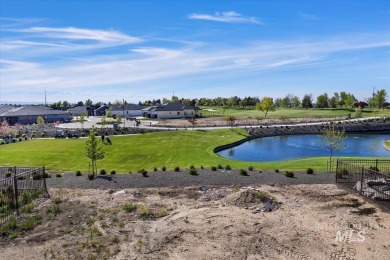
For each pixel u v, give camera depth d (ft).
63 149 141.28
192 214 50.47
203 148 147.84
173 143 160.97
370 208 51.67
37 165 106.42
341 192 60.03
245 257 37.01
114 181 72.79
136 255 37.68
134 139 174.91
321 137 203.62
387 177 65.36
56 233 43.98
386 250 38.32
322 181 69.00
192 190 63.82
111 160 115.96
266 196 56.39
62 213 51.62
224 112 427.33
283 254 37.60
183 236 42.57
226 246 39.63
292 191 61.62
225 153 150.10
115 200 58.39
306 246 39.47
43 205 55.93
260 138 206.59
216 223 46.68
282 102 556.10
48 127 270.05
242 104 547.08
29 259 37.06
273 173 77.61
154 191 63.98
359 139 199.00
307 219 47.88
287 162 102.22
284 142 187.11
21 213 51.80
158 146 150.61
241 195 56.75
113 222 47.65
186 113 376.68
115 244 40.50
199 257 37.06
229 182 69.31
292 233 43.11
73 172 86.63
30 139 183.11
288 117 320.50
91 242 40.93
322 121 272.10
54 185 70.13
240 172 76.54
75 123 327.47
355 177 69.21
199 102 626.23
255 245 39.83
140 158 119.65
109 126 272.10
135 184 69.82
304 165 93.20
